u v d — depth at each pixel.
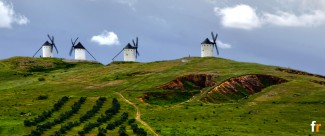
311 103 134.38
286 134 101.38
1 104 140.88
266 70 178.25
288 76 168.50
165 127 104.38
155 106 135.75
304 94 144.38
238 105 136.00
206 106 135.38
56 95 153.50
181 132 98.31
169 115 121.50
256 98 143.88
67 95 153.12
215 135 96.44
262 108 130.62
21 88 176.88
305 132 104.44
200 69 182.88
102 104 133.62
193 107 133.88
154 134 95.25
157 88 156.25
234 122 113.44
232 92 153.88
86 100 139.75
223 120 115.81
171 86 158.88
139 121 111.69
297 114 122.94
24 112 125.94
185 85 161.62
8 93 165.62
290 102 136.50
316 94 143.38
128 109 128.38
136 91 154.25
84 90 162.75
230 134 98.56
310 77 172.38
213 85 159.00
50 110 123.06
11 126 104.06
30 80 196.25
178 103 143.00
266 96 145.12
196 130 101.81
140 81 170.25
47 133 96.56
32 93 161.50
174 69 187.00
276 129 106.75
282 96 143.75
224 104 138.38
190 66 191.75
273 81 164.12
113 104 133.00
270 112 125.50
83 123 107.88
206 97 146.38
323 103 133.25
